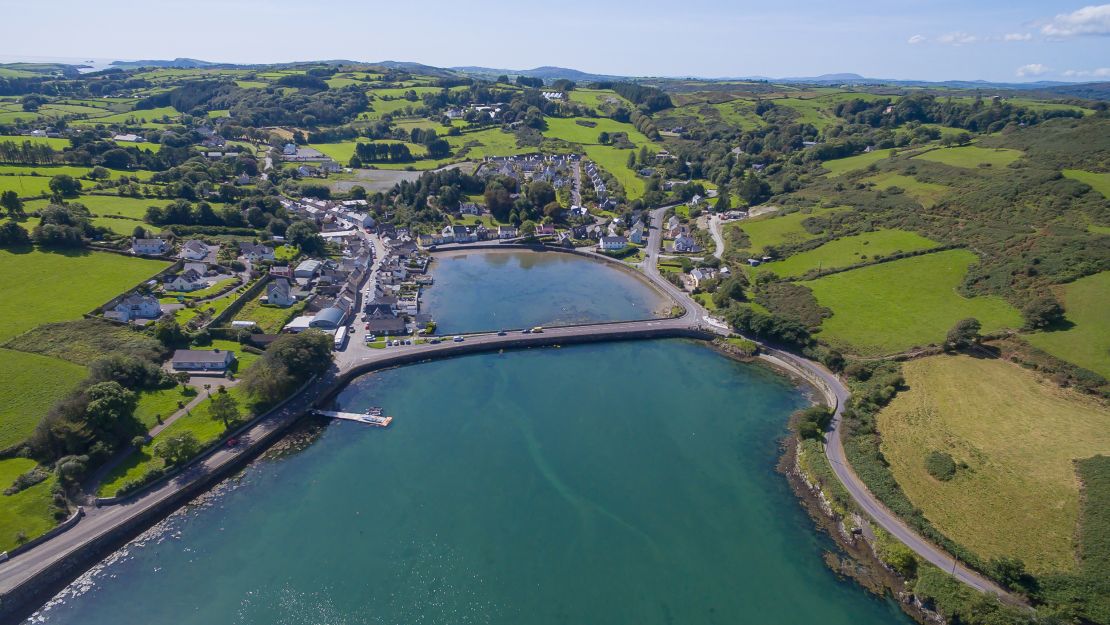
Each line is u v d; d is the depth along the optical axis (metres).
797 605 66.31
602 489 84.31
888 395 102.25
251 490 81.25
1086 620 60.91
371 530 74.88
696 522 78.50
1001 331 111.38
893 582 69.25
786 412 105.12
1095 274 116.69
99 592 64.62
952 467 83.12
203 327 115.25
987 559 68.69
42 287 121.75
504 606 65.06
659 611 65.12
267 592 65.25
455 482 84.44
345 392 106.50
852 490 82.12
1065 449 83.88
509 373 115.69
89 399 81.56
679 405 106.56
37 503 71.19
